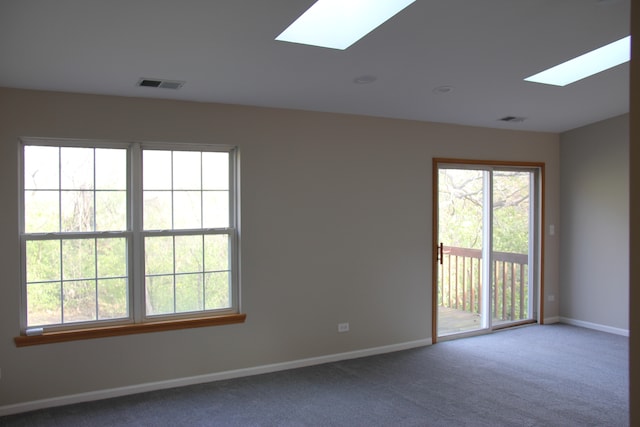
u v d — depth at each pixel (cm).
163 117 382
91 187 368
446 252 524
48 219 356
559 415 339
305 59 329
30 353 345
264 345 421
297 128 433
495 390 383
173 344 388
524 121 525
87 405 353
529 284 594
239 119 409
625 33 324
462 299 539
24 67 309
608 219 549
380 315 476
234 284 416
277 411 344
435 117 486
